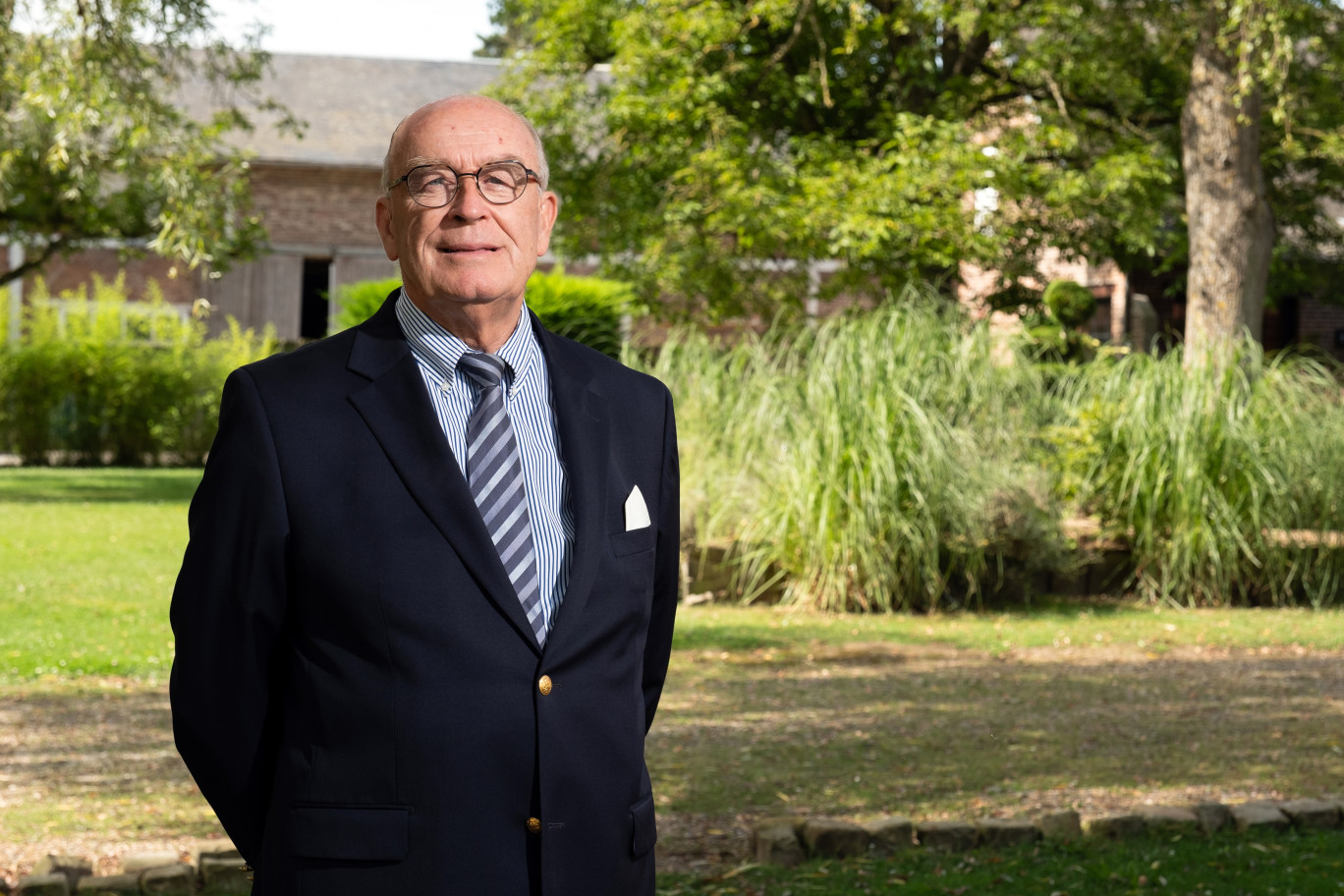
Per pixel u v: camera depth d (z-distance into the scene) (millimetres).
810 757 4961
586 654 1808
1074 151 16672
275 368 1855
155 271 25922
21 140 11148
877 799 4410
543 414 1932
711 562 9133
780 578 9203
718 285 15961
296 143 26875
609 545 1866
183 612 1807
